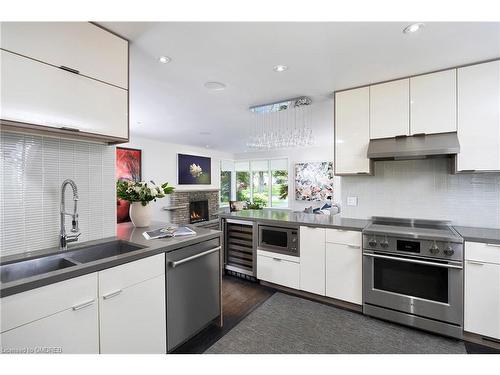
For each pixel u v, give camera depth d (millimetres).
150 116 3914
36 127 1312
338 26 1614
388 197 2805
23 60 1262
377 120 2549
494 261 1839
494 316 1842
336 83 2590
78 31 1480
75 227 1634
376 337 2010
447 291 1980
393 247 2182
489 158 2072
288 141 3932
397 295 2166
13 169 1496
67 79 1429
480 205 2377
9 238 1479
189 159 7168
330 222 2703
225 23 1584
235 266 3350
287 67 2225
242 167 8836
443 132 2238
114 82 1674
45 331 1088
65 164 1731
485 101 2084
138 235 1997
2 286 983
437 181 2564
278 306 2543
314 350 1846
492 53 1971
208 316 2033
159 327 1617
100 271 1294
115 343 1364
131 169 5703
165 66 2207
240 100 3156
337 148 2783
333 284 2527
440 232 2143
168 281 1686
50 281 1098
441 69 2246
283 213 3680
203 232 2107
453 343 1930
